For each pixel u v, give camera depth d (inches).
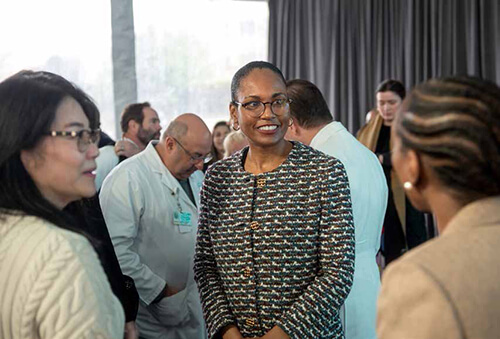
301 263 61.5
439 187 35.4
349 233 61.2
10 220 43.2
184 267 91.9
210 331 63.4
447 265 32.7
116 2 199.2
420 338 31.9
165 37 210.2
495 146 33.2
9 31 184.5
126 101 202.7
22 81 45.3
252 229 62.4
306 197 61.8
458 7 199.5
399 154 36.9
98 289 42.3
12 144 43.3
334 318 62.9
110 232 84.2
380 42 220.1
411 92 37.0
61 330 39.7
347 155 83.0
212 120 218.5
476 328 31.3
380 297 35.2
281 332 59.0
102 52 198.8
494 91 34.2
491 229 33.7
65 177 45.5
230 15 218.8
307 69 226.4
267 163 64.7
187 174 94.3
